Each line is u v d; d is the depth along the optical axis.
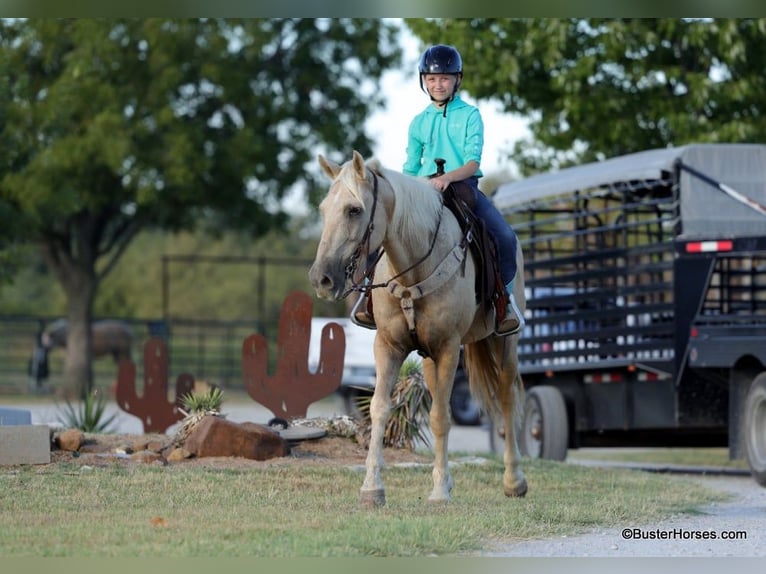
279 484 11.59
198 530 9.21
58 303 59.16
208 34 35.59
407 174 11.00
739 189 16.53
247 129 35.59
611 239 19.58
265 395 14.40
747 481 16.33
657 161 16.58
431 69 11.07
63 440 12.97
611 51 22.73
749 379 15.29
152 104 34.50
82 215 37.38
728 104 23.06
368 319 10.80
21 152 30.59
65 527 9.18
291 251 67.75
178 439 13.39
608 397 17.94
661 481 14.12
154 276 63.56
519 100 24.83
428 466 13.33
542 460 15.51
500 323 11.16
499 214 11.31
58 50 35.19
